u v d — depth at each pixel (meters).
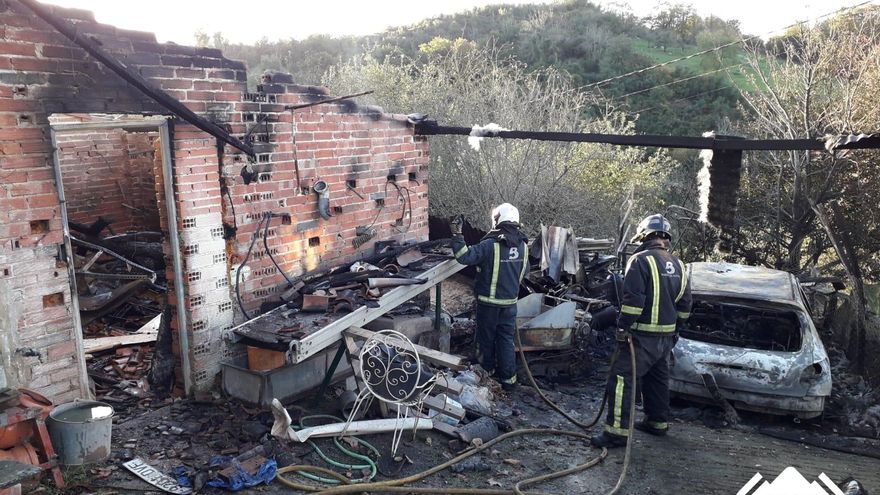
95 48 4.56
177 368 5.88
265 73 6.17
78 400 4.79
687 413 6.67
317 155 6.73
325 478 4.73
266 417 5.50
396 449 5.33
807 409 6.19
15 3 4.31
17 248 4.48
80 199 9.32
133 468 4.57
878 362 7.23
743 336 7.14
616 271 9.96
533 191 16.34
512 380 7.07
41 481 4.24
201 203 5.64
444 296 9.75
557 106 18.47
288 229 6.52
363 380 5.29
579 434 5.93
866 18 15.49
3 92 4.30
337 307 5.95
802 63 15.82
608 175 18.08
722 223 6.54
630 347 5.52
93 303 7.59
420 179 8.35
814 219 14.94
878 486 5.13
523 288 8.80
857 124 14.46
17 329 4.53
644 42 32.94
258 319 5.76
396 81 19.02
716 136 6.30
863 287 8.63
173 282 5.67
